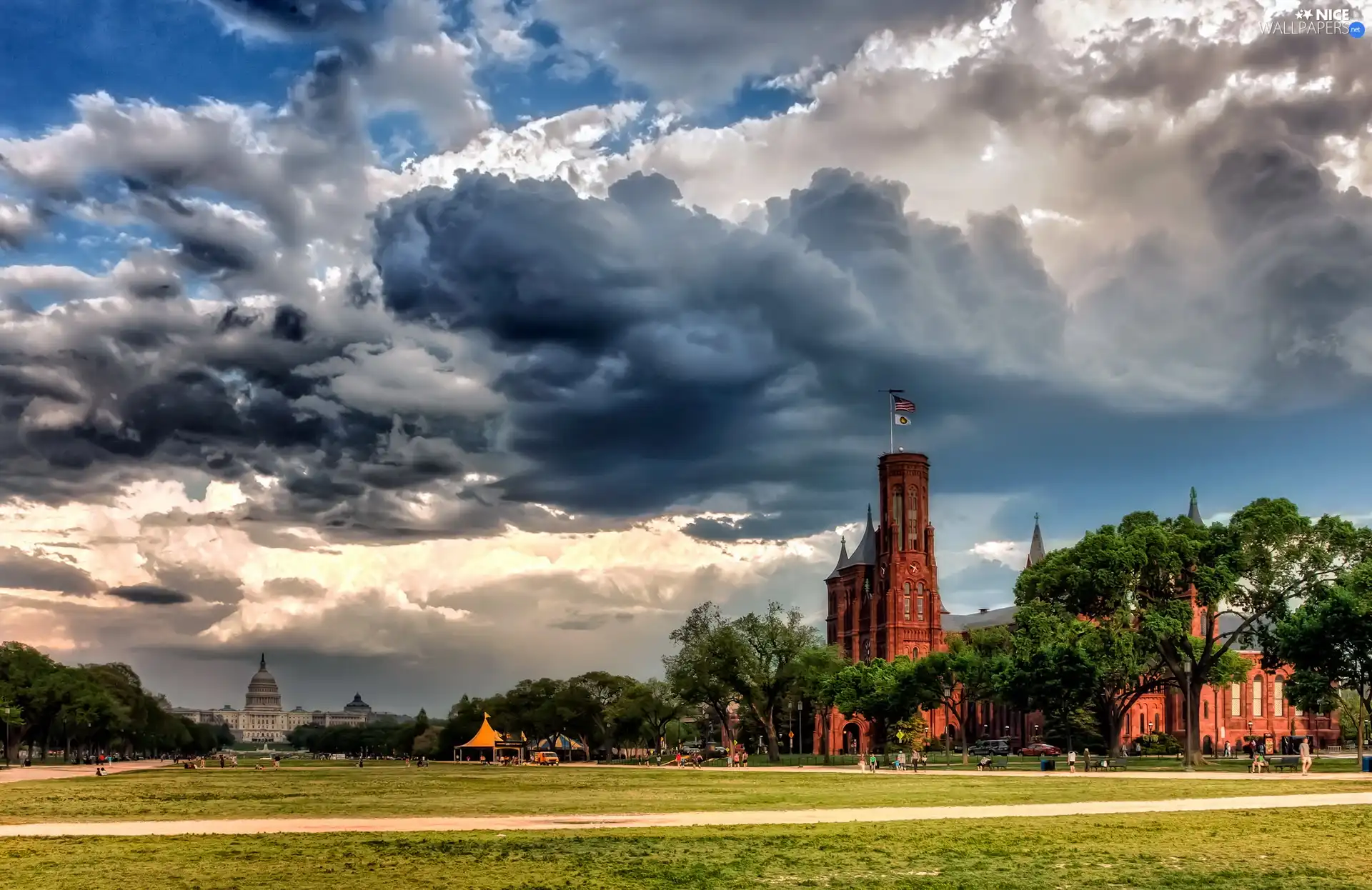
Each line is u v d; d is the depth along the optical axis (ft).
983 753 625.00
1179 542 391.04
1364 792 213.46
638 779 359.87
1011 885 101.86
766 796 231.91
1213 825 147.54
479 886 101.86
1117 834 138.51
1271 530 380.78
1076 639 398.62
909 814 170.40
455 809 196.95
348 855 123.85
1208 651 393.09
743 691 574.97
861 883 103.50
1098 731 577.84
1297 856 118.42
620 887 101.24
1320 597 377.09
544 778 380.99
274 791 279.69
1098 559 394.52
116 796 258.37
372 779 379.96
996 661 479.41
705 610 588.91
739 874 109.19
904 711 544.21
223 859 120.47
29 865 115.96
